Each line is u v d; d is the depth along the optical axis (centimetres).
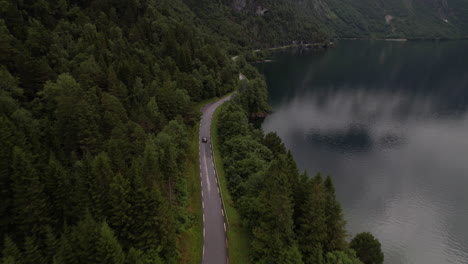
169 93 8831
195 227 5497
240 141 8350
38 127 5691
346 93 18775
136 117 7150
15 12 8906
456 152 11288
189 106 9394
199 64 13975
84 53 8850
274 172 5316
